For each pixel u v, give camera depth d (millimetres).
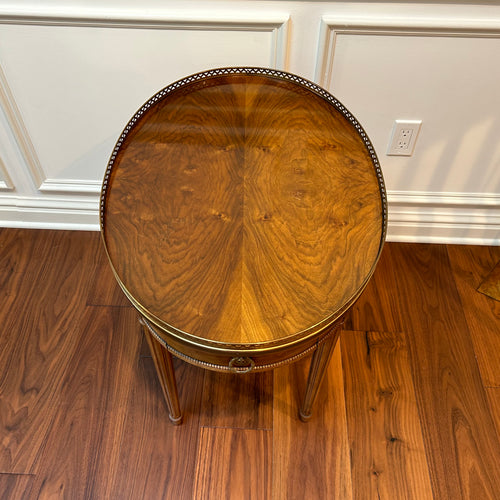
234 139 1069
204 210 940
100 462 1261
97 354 1448
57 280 1612
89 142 1506
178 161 1026
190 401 1365
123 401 1361
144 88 1361
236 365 847
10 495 1207
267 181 991
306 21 1205
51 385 1385
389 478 1249
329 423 1333
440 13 1183
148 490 1225
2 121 1428
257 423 1332
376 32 1209
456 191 1609
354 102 1381
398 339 1495
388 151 1501
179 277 836
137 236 896
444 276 1646
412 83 1323
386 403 1371
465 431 1321
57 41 1250
